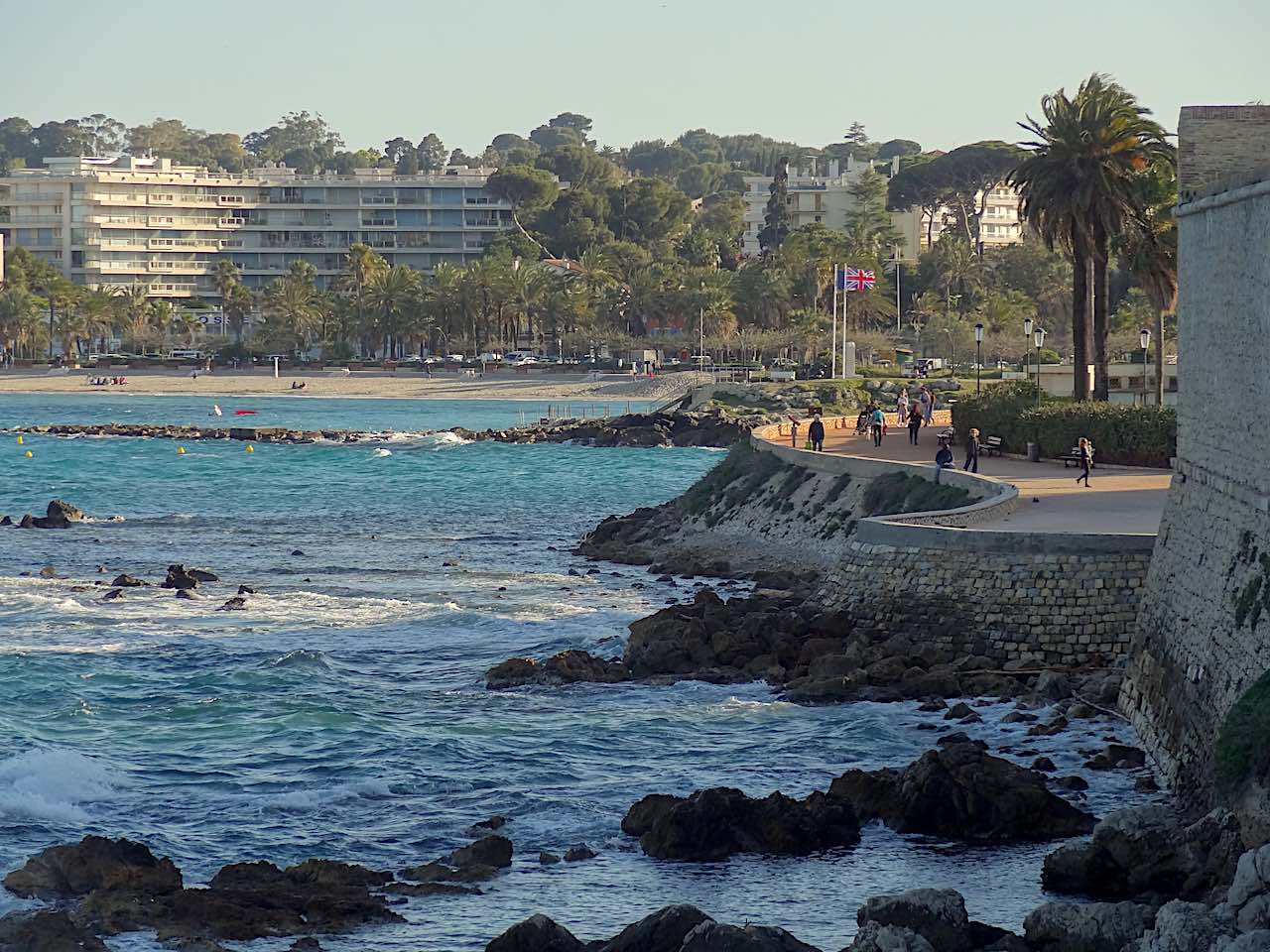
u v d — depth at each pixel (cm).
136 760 4606
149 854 3647
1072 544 5450
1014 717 4825
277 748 4725
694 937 2916
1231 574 4147
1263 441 4053
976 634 5519
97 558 8800
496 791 4281
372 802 4209
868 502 7900
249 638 6369
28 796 4125
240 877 3547
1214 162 5191
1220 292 4516
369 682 5597
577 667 5578
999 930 3058
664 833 3791
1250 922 2794
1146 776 4238
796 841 3781
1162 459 8500
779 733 4806
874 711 5012
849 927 3312
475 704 5241
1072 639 5391
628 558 8594
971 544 5603
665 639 5791
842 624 5812
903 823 3906
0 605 7006
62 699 5281
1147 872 3375
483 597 7419
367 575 8175
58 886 3481
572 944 3048
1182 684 4341
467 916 3397
